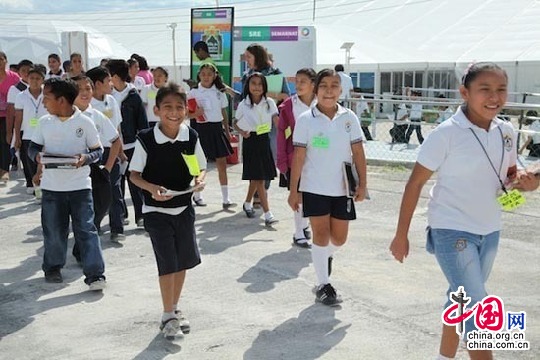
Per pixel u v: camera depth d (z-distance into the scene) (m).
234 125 8.64
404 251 4.08
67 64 14.51
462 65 31.92
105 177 6.71
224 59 13.27
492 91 3.82
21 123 9.87
